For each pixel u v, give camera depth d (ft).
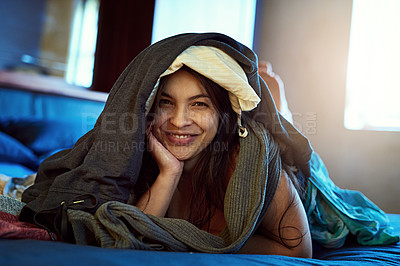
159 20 10.28
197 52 2.76
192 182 3.27
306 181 3.58
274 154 2.91
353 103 9.07
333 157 9.15
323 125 9.34
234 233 2.57
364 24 8.96
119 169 2.56
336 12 9.34
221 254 2.23
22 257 1.65
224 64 2.74
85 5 9.71
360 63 9.00
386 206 8.51
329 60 9.39
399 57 8.63
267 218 2.91
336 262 2.45
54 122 7.68
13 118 7.59
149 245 2.25
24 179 4.60
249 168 2.75
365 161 8.79
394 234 3.79
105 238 2.22
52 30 9.23
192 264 1.87
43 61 9.14
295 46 9.91
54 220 2.43
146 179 3.10
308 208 3.54
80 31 9.67
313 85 9.59
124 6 10.11
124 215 2.26
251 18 10.49
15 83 8.00
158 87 2.88
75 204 2.50
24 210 2.70
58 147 7.39
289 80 9.94
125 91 2.71
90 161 2.60
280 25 10.17
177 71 2.84
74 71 9.61
